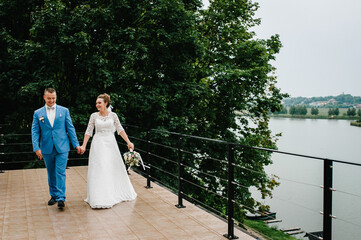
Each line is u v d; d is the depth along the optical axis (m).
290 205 36.88
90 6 11.72
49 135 5.21
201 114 14.12
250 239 4.15
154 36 12.05
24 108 10.73
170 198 6.06
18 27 11.41
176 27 11.91
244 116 16.38
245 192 15.52
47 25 9.67
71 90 11.06
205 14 15.40
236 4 15.23
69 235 4.22
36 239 4.08
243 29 15.59
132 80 11.94
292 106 160.88
